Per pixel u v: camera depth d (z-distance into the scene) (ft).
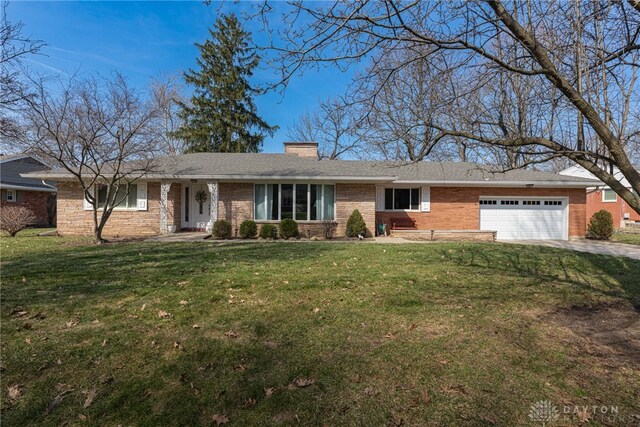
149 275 21.86
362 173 48.42
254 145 98.17
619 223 72.90
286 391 9.41
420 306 16.15
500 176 53.31
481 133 15.43
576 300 17.38
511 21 10.71
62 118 35.35
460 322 14.21
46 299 16.85
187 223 53.26
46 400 9.00
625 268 26.07
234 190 49.29
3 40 25.86
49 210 78.18
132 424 8.18
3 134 29.58
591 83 13.23
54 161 39.99
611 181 11.61
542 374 10.18
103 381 9.89
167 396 9.21
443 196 53.93
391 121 16.24
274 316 14.85
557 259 29.68
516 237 53.42
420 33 12.56
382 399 9.05
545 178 52.60
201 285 19.57
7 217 46.52
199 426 8.15
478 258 29.50
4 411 8.57
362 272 23.20
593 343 12.33
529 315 15.17
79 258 28.04
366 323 14.11
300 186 49.44
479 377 10.02
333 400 9.02
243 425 8.16
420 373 10.27
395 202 54.24
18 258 28.02
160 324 13.94
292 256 29.78
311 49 12.25
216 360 11.10
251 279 21.01
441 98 15.01
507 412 8.48
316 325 13.91
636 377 10.00
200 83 93.04
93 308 15.67
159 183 49.52
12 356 11.16
